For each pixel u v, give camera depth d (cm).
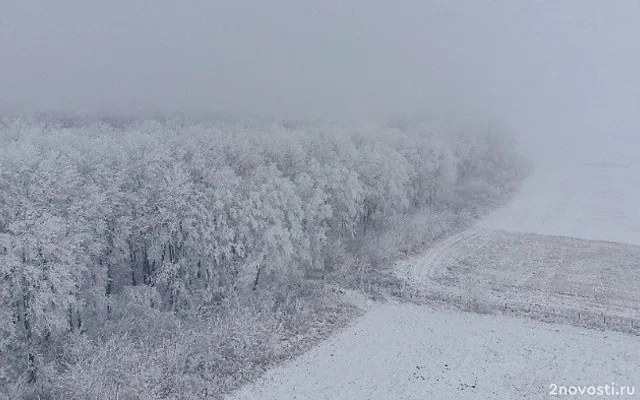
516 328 3500
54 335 2830
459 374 2912
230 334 3031
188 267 3506
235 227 3597
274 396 2656
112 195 3112
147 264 3472
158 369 2653
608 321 3575
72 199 2934
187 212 3366
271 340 3112
